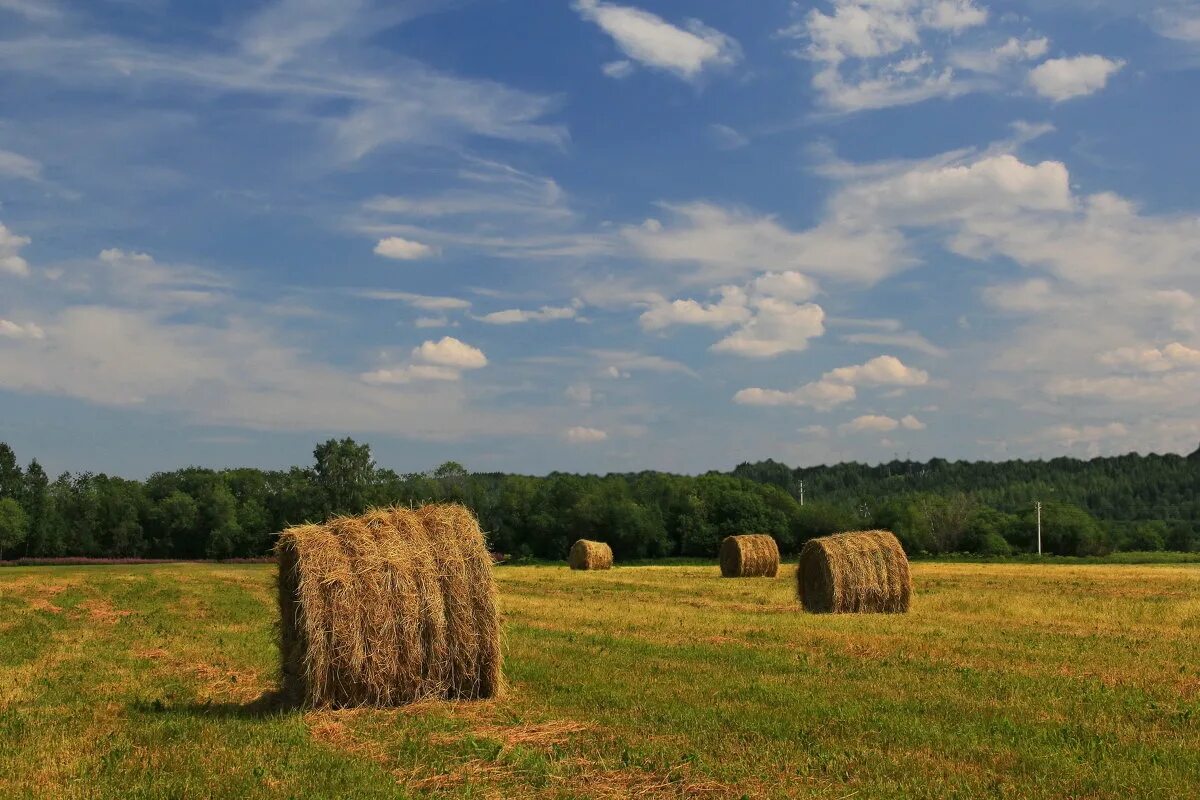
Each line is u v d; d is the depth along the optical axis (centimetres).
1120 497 18175
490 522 10319
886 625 2148
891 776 911
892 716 1152
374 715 1275
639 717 1174
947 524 10262
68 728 1179
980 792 855
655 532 9975
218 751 1055
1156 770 913
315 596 1316
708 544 10062
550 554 10138
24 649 1964
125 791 899
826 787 876
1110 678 1413
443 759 1013
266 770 973
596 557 5797
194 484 10994
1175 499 18438
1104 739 1037
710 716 1166
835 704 1225
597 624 2223
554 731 1116
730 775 915
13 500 9875
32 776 958
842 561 2580
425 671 1355
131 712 1291
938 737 1047
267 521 10300
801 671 1502
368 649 1326
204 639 2120
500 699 1351
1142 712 1168
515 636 1980
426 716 1250
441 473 11956
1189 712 1150
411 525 1418
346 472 10456
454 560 1391
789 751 995
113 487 10412
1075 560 8225
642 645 1812
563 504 10325
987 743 1020
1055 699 1247
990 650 1711
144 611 2889
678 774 921
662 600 3044
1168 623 2186
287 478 11350
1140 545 10994
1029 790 855
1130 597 3006
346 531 1386
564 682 1432
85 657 1838
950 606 2680
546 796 874
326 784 920
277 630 1456
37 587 4125
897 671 1484
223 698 1409
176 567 7588
